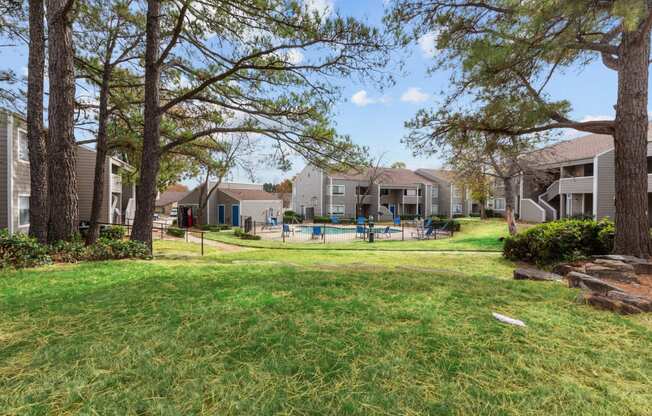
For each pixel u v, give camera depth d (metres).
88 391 1.71
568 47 6.05
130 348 2.18
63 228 7.36
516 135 7.22
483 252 11.41
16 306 3.10
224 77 8.05
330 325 2.60
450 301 3.33
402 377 1.85
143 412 1.55
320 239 18.84
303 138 8.47
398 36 7.09
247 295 3.49
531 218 25.36
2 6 8.17
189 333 2.42
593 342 2.33
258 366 1.96
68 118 7.54
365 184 38.03
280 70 8.05
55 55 7.43
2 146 10.71
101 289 3.78
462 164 14.06
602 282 3.86
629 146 6.12
